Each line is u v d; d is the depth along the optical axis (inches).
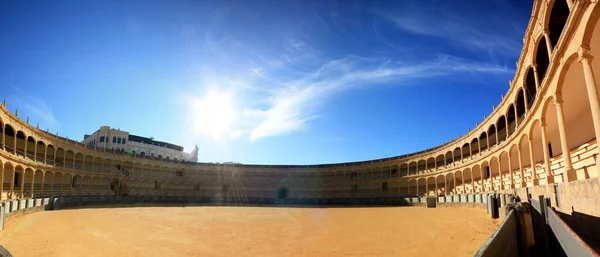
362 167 3666.3
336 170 3865.7
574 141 1236.5
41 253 755.4
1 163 1749.5
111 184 3221.0
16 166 1945.1
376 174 3597.4
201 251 791.7
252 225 1295.5
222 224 1322.6
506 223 452.8
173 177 3823.8
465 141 2468.0
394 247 820.6
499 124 2073.1
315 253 770.2
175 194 3757.4
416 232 1034.7
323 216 1712.6
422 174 3011.8
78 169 2743.6
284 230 1146.0
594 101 586.2
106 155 3129.9
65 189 2625.5
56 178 2586.1
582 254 319.0
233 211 2052.2
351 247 832.3
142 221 1387.8
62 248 808.3
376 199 2871.6
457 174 2719.0
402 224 1262.3
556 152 1417.3
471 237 866.8
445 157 2787.9
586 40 609.6
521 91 1441.9
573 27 642.8
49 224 1238.9
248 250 802.8
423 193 3070.9
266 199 3270.2
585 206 563.5
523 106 1674.5
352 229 1160.8
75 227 1171.3
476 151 2672.2
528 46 1107.3
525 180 1478.8
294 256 742.5
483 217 1213.7
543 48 1090.1
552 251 499.8
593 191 535.2
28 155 2267.5
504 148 1705.2
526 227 558.9
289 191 4003.4
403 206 2486.5
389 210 2073.1
